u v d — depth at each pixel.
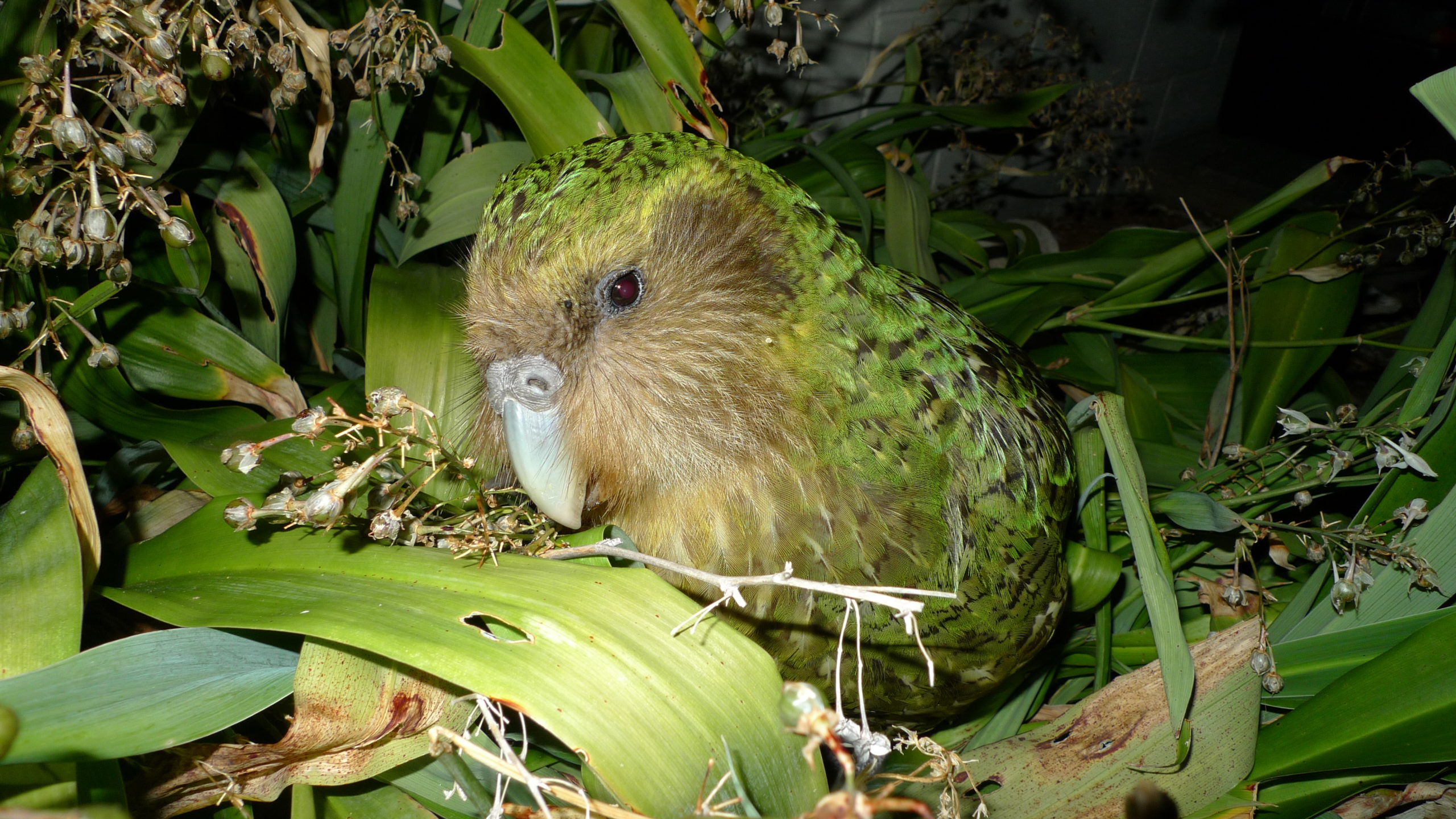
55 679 0.50
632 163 0.57
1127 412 0.75
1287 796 0.60
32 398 0.52
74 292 0.59
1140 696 0.60
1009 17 1.30
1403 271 1.16
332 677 0.53
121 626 0.57
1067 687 0.68
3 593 0.51
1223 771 0.59
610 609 0.51
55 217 0.54
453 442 0.62
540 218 0.57
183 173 0.66
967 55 0.99
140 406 0.60
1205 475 0.69
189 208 0.61
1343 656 0.60
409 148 0.70
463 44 0.63
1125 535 0.69
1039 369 0.77
